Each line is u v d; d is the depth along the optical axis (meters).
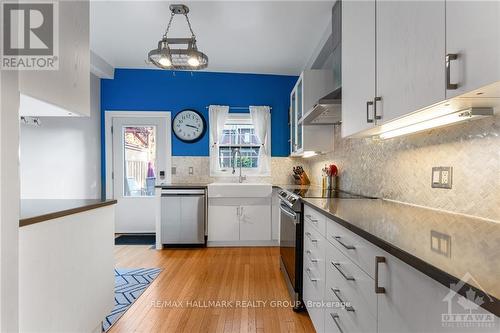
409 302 0.75
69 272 1.39
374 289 0.95
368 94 1.52
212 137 4.37
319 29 3.06
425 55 1.00
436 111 1.09
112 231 1.88
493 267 0.62
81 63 1.51
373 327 0.96
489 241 0.84
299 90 3.41
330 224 1.44
